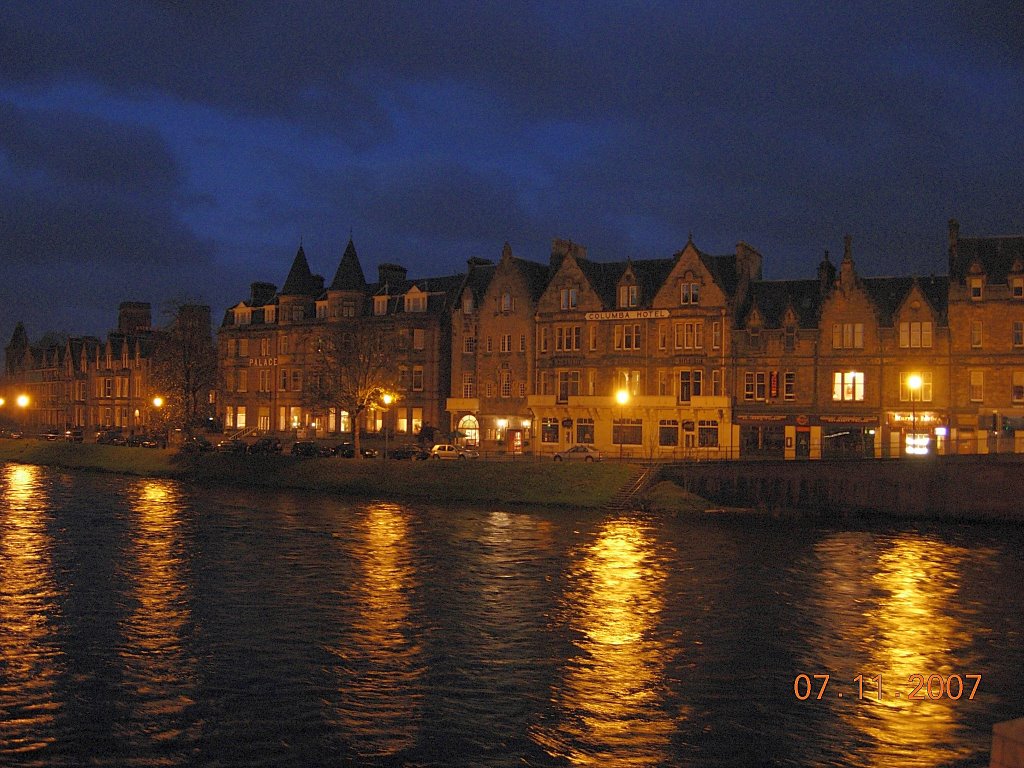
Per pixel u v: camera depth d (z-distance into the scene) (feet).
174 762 87.71
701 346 298.56
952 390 273.33
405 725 96.58
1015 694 106.83
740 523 211.20
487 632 126.72
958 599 145.18
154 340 426.51
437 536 190.80
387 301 362.53
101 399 488.85
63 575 155.74
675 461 252.21
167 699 102.42
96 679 107.96
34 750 89.71
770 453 288.92
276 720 97.25
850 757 90.74
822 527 207.41
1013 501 212.64
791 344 289.94
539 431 317.22
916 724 98.43
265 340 397.39
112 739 92.32
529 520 211.61
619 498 231.91
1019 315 268.41
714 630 128.67
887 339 280.72
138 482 286.05
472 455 294.66
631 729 96.37
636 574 159.12
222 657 115.85
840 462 225.56
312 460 279.90
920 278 294.46
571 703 102.83
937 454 248.52
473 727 96.37
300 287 392.27
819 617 135.13
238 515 217.36
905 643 124.06
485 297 334.03
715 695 105.60
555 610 137.28
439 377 344.28
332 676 109.70
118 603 138.92
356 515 217.97
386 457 279.69
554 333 319.47
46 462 347.15
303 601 140.77
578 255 336.90
